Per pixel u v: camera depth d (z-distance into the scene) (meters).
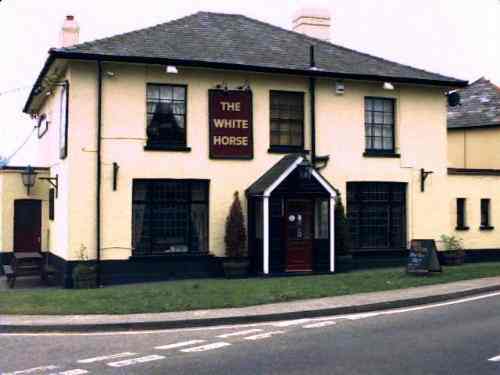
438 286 16.41
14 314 13.01
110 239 18.81
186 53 19.67
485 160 27.08
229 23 23.33
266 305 13.85
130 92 19.17
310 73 20.58
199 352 9.74
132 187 19.14
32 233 23.28
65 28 21.98
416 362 8.84
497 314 12.73
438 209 22.91
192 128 19.81
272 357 9.28
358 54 23.47
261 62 20.33
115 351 9.94
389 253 22.05
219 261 19.89
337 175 21.41
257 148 20.47
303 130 21.06
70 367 8.87
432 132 22.88
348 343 10.20
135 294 15.33
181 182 19.78
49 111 23.23
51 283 19.86
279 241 19.92
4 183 22.95
